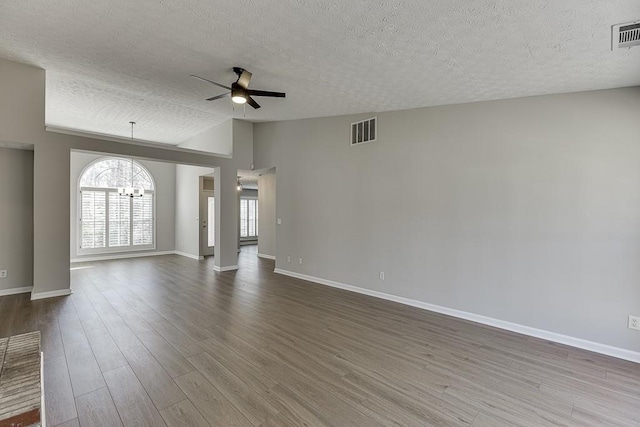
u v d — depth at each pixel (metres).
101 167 7.92
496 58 2.61
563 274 3.17
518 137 3.43
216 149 7.05
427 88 3.49
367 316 3.93
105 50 3.35
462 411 2.10
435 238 4.11
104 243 7.95
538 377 2.53
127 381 2.41
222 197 6.54
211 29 2.71
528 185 3.36
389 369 2.64
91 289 5.07
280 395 2.26
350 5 2.17
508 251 3.51
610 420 2.02
